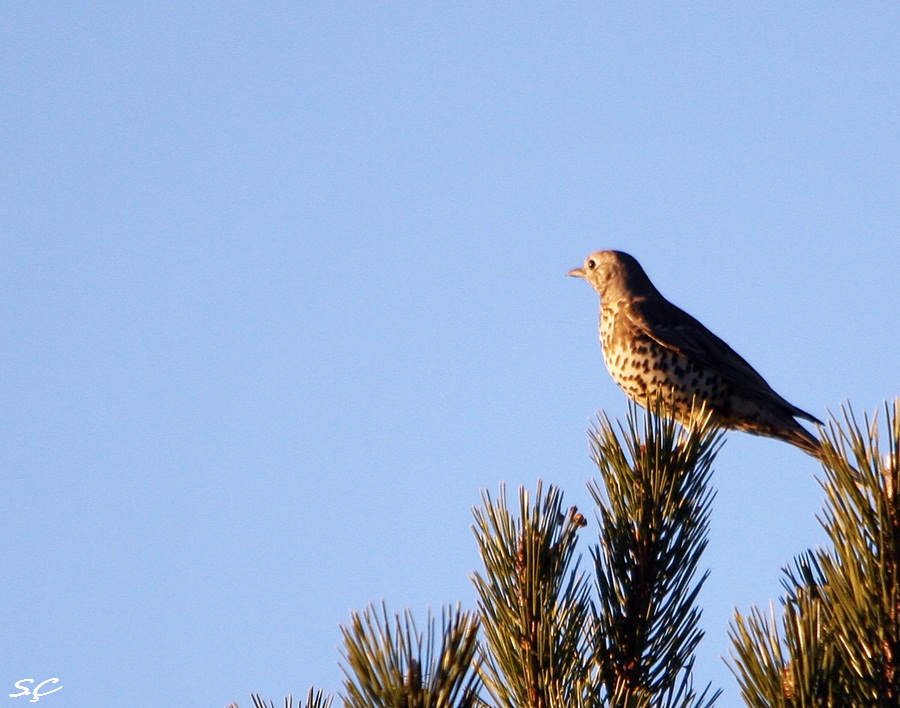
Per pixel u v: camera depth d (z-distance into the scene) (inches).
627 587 301.9
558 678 277.6
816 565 273.4
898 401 239.1
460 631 204.8
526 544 282.2
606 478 320.8
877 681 228.2
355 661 202.5
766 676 229.9
